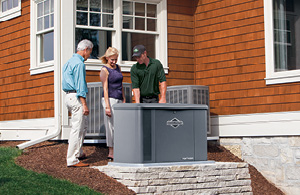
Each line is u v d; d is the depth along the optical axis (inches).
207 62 424.5
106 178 283.3
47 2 405.4
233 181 308.0
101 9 402.9
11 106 438.6
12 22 443.5
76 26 388.5
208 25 425.1
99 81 394.0
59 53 380.5
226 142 404.2
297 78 355.9
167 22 428.8
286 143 361.1
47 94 394.0
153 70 311.4
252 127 383.6
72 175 282.8
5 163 300.0
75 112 300.8
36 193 239.9
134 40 418.9
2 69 453.4
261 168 377.7
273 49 374.0
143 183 273.6
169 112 295.9
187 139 300.7
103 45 403.2
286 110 361.4
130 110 290.7
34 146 368.8
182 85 396.5
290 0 367.9
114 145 296.8
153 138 289.7
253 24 388.8
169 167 284.2
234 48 401.7
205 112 308.7
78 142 301.6
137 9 421.1
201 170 295.3
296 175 353.4
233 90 400.2
